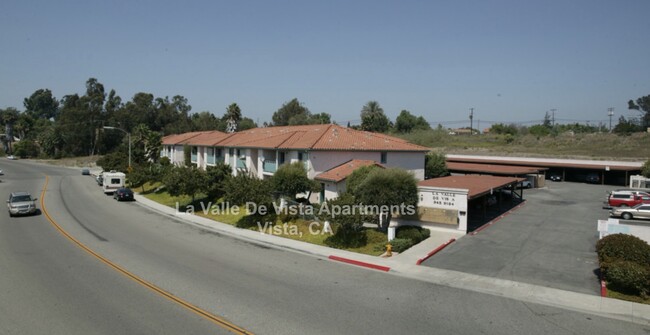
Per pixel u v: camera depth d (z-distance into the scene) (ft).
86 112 361.92
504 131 388.57
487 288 49.21
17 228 85.30
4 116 428.15
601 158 198.70
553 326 38.04
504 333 36.06
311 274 54.29
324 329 35.68
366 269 57.57
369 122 287.69
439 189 82.23
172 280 49.88
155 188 159.43
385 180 74.79
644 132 289.94
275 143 123.95
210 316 38.27
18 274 51.93
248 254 65.67
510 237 77.25
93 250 66.08
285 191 92.68
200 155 182.19
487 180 111.96
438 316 39.78
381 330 35.86
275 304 41.93
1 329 34.96
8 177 221.66
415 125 358.02
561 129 427.33
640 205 96.32
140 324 36.19
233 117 272.10
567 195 140.67
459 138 336.70
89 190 165.48
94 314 38.52
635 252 50.03
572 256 64.13
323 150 111.14
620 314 41.32
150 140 223.92
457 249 68.44
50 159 367.66
